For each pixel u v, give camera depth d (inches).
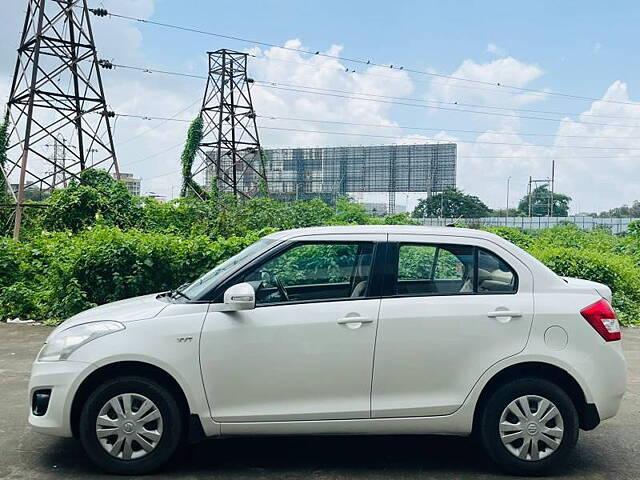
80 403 173.0
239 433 171.6
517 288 182.2
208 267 432.8
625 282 527.5
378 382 173.5
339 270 181.9
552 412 174.9
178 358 169.3
